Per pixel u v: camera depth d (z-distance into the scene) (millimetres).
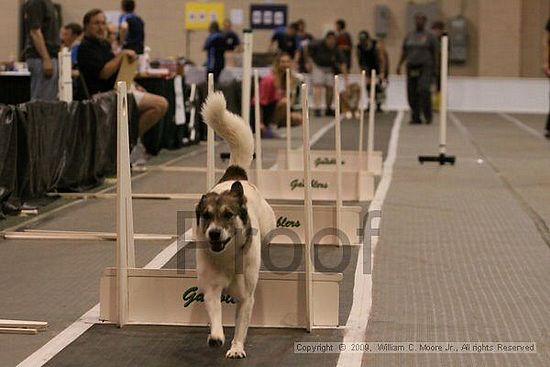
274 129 22344
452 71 36281
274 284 7004
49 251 9438
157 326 7023
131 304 7090
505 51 35781
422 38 27109
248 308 6367
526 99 35375
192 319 7051
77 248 9578
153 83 17609
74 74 15367
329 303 7043
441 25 31219
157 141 17312
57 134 12125
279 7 35781
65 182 12547
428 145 20609
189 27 34250
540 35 36062
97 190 13078
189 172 15188
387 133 23609
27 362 6188
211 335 6047
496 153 19281
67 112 12422
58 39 16031
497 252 9656
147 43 36125
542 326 7129
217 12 34250
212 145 8828
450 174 15711
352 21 36219
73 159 12695
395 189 13836
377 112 32438
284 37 31469
